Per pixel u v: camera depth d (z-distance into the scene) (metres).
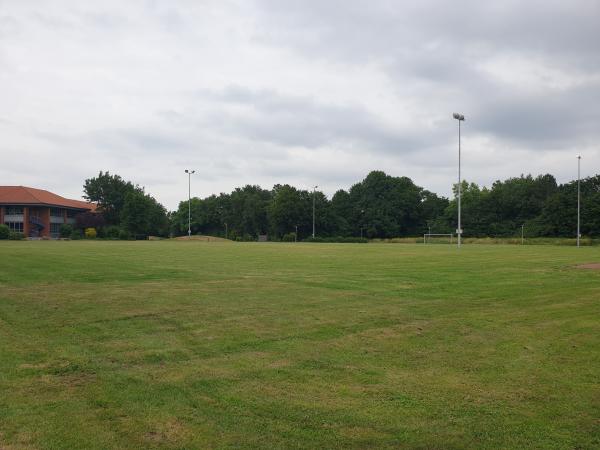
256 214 136.00
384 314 11.87
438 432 5.39
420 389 6.67
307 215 126.50
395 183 137.38
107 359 7.89
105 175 122.69
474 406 6.10
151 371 7.33
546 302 13.91
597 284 18.11
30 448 4.90
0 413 5.71
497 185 143.75
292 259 31.59
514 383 6.94
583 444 5.12
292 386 6.74
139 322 10.70
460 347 8.89
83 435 5.20
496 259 32.66
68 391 6.45
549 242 83.00
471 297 14.73
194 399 6.23
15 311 11.82
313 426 5.50
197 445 5.01
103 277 19.09
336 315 11.70
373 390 6.61
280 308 12.57
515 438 5.26
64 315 11.38
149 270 22.25
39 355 8.05
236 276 20.11
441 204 141.00
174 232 146.75
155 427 5.41
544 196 127.44
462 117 59.00
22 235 83.62
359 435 5.30
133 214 109.75
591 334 9.98
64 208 111.50
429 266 26.09
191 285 16.97
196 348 8.63
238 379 7.00
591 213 101.44
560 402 6.24
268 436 5.24
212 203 145.88
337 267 25.11
